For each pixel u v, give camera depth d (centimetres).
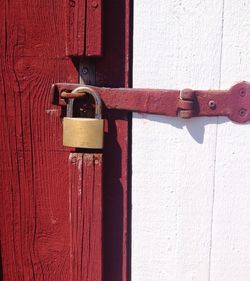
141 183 88
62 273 93
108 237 90
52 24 83
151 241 90
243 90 83
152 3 82
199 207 88
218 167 86
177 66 83
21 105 87
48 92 86
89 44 80
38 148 88
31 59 85
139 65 84
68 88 82
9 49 85
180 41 82
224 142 85
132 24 83
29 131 87
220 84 83
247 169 86
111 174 87
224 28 82
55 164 88
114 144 86
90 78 84
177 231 89
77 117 82
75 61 84
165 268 91
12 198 90
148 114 85
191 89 81
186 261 91
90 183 84
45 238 91
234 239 89
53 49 84
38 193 90
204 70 83
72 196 85
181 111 82
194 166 87
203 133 85
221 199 88
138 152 87
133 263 92
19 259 93
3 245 93
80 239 88
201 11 81
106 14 82
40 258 92
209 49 82
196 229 89
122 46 83
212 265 90
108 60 83
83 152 85
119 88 82
